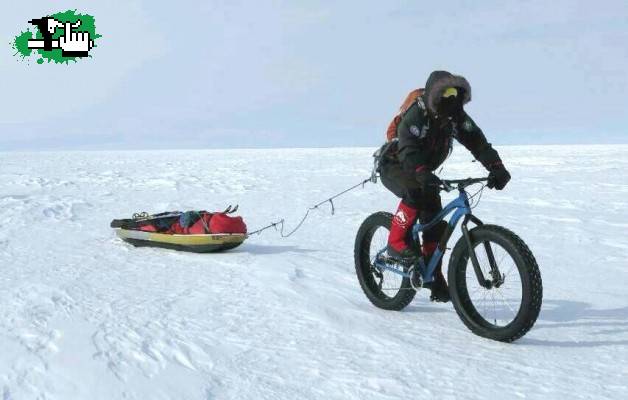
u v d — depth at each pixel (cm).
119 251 586
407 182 356
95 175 1928
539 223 867
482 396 247
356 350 302
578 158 2814
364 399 244
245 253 580
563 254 634
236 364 279
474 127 346
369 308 392
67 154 4631
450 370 276
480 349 307
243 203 1113
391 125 369
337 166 2473
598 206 1077
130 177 1831
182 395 242
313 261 539
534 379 266
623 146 4828
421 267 364
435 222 361
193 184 1568
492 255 327
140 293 406
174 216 611
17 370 255
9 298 378
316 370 274
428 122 336
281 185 1538
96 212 938
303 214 949
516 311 381
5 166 2547
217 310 368
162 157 3919
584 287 475
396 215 369
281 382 260
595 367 281
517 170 2102
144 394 241
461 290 343
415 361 287
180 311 363
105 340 297
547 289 465
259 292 414
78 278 451
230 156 4006
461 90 334
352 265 539
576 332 342
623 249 665
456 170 2180
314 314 363
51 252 577
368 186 1481
